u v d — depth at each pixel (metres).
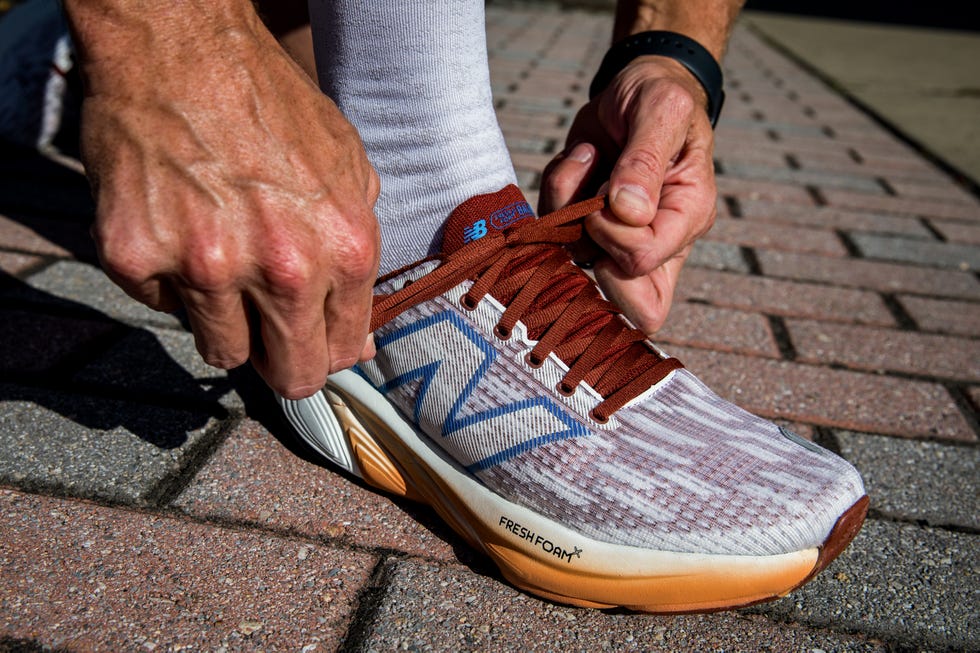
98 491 1.08
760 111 3.99
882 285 2.12
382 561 1.02
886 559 1.11
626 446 0.98
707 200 1.17
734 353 1.68
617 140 1.24
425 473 1.08
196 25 0.72
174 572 0.96
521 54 4.72
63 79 2.44
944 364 1.72
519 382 1.00
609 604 0.97
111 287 1.69
